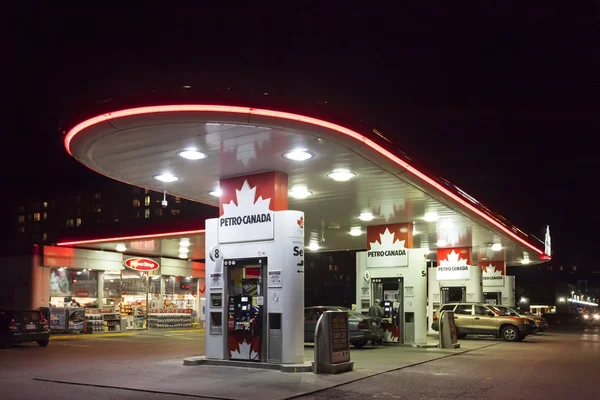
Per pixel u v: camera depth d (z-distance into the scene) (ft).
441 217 70.74
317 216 70.38
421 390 36.09
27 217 478.59
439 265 103.14
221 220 49.78
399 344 70.64
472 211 67.41
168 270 122.93
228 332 48.24
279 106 34.99
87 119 35.94
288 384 37.96
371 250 75.25
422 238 91.56
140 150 41.04
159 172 47.98
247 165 45.65
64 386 37.81
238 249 48.34
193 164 45.27
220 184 50.31
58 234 103.14
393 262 73.26
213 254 49.65
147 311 118.62
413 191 55.93
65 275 103.24
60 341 83.51
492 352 63.87
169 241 98.73
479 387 37.42
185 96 33.99
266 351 45.98
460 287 103.71
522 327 82.38
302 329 45.68
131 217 436.76
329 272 416.46
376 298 74.13
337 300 400.06
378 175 49.32
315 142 39.19
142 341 83.56
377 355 58.59
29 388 37.09
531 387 37.52
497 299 124.26
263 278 46.80
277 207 47.29
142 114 34.58
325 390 36.04
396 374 43.80
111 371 45.21
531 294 316.40
